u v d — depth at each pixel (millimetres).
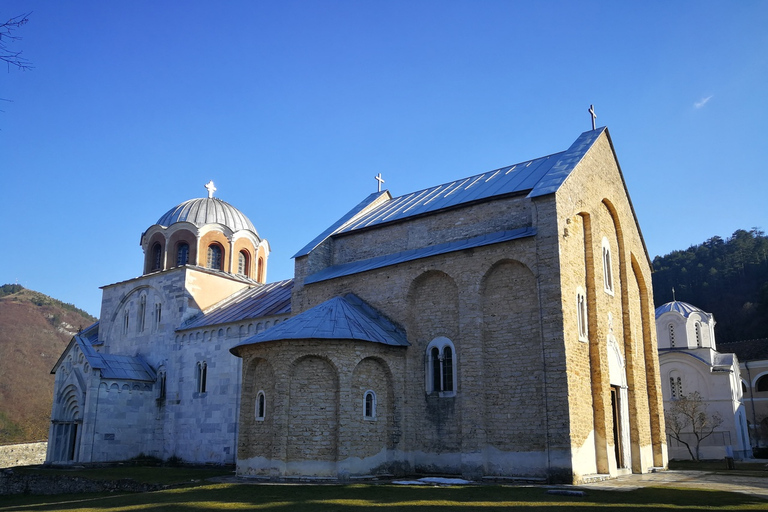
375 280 31078
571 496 19625
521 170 32750
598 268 28859
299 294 34656
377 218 36344
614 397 29578
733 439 51906
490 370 26109
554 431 23609
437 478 25359
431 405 27703
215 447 36438
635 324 33531
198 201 49781
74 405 39656
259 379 27906
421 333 28891
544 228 25641
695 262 121688
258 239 50500
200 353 39219
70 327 117688
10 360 96688
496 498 19297
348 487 21922
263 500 19766
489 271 26984
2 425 80000
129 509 19281
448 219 31438
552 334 24438
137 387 40469
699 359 54594
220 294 44031
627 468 28953
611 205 31859
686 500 18828
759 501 18672
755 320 97562
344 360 26375
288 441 25750
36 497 30094
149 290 44406
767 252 112500
